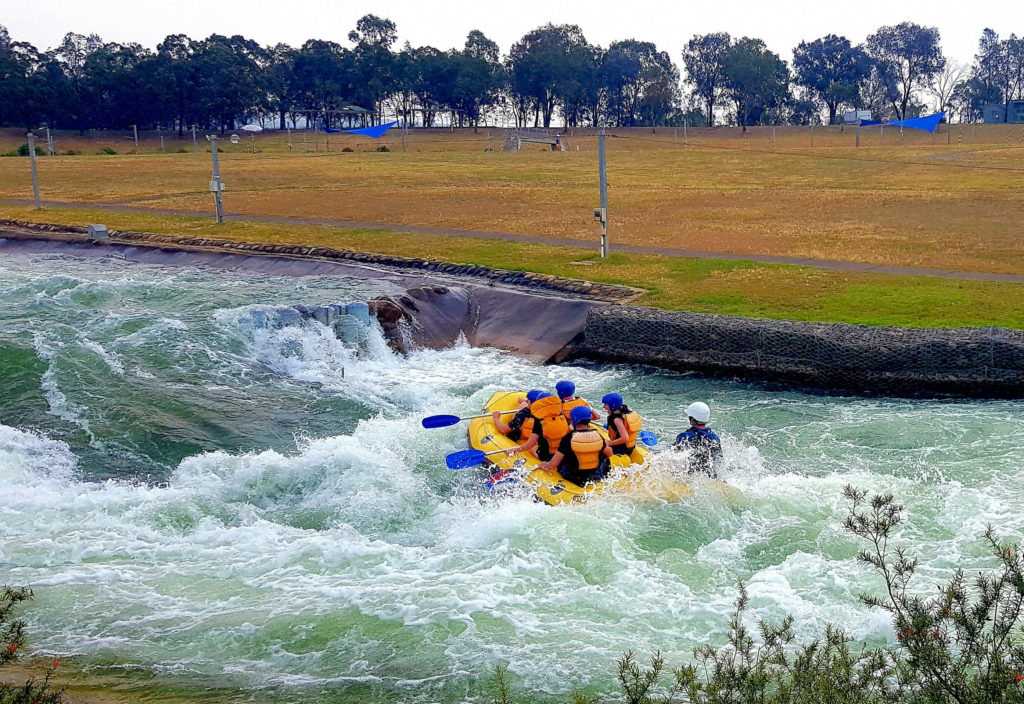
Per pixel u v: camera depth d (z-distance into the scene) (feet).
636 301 69.26
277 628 27.73
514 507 34.60
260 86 452.35
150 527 35.45
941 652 18.47
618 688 24.48
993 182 172.24
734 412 52.08
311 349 62.08
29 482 40.37
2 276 82.33
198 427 48.03
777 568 30.53
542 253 89.92
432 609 28.58
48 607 29.01
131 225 112.37
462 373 61.16
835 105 507.30
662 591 29.35
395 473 40.29
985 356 53.16
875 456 44.01
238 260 91.45
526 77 487.61
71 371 53.98
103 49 513.45
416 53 513.86
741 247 94.53
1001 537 32.30
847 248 92.73
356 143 399.65
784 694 18.56
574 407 37.29
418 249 92.53
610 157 287.28
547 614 28.25
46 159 262.06
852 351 55.31
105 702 24.00
